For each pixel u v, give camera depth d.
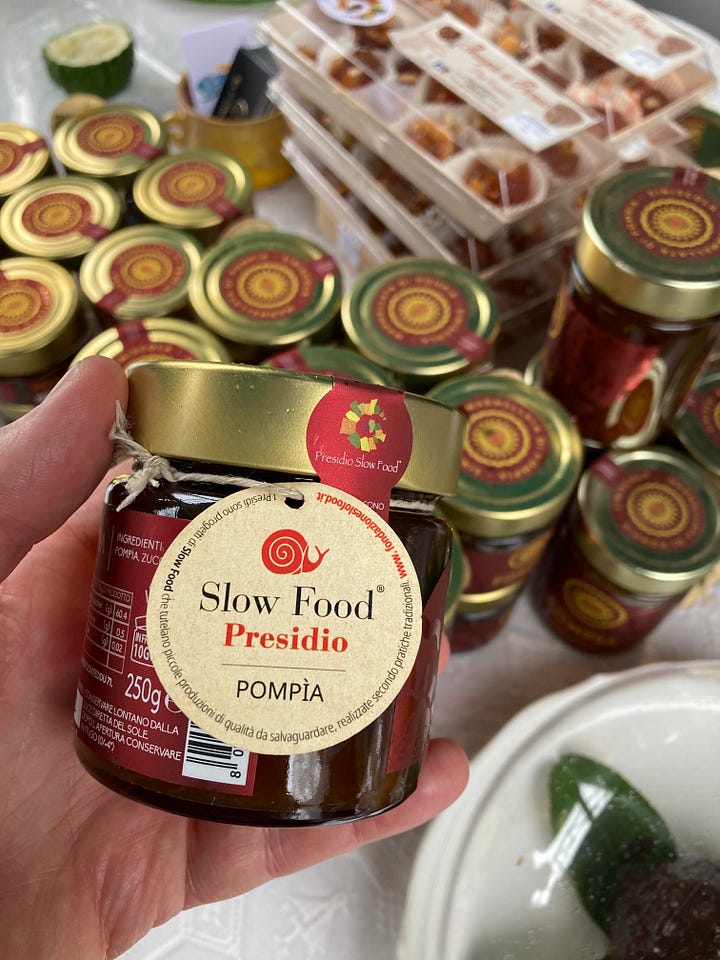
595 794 0.64
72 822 0.53
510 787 0.64
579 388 0.73
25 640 0.55
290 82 1.00
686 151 0.91
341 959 0.64
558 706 0.68
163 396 0.39
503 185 0.77
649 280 0.59
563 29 0.90
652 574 0.67
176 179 0.95
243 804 0.37
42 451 0.43
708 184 0.65
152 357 0.74
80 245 0.88
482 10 0.94
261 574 0.38
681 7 1.31
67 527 0.60
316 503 0.38
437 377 0.74
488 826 0.62
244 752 0.37
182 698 0.37
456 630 0.79
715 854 0.62
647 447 0.76
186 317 0.83
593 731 0.67
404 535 0.40
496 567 0.70
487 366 0.79
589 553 0.71
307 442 0.38
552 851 0.62
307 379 0.38
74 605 0.58
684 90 0.86
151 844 0.56
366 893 0.67
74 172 0.98
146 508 0.39
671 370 0.67
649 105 0.84
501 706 0.81
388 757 0.39
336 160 0.96
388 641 0.38
